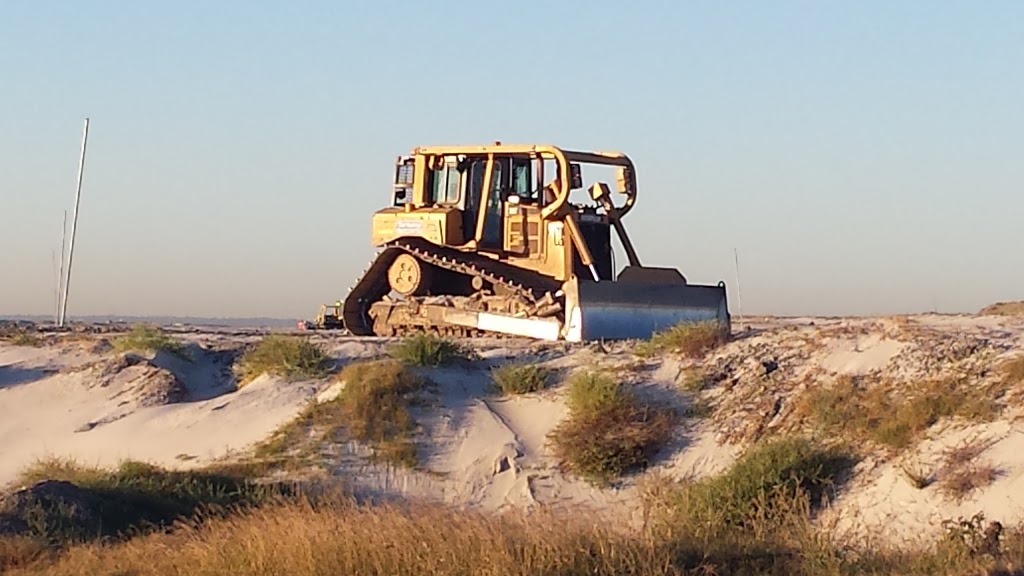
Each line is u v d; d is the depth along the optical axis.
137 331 34.59
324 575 17.61
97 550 20.56
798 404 25.42
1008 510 20.67
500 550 17.30
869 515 21.66
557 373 29.20
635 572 17.27
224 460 27.05
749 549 18.33
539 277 36.53
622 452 25.47
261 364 31.55
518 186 37.38
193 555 19.05
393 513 20.08
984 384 24.09
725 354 28.20
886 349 26.39
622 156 37.62
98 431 29.42
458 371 29.84
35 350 34.38
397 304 37.56
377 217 38.19
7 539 21.17
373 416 27.64
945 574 17.03
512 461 26.03
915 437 23.42
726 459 24.92
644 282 34.75
